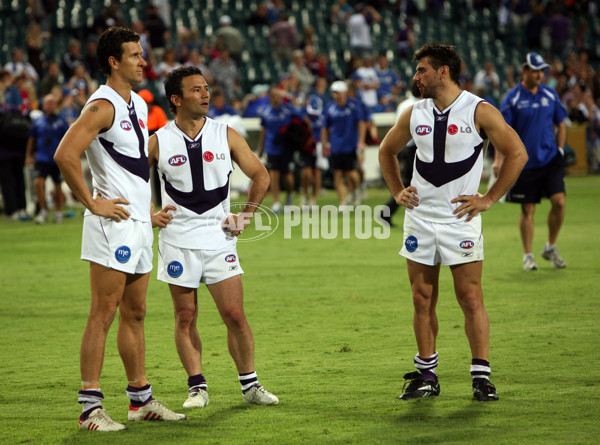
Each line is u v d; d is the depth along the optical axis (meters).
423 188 15.31
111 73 14.14
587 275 28.16
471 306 15.20
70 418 14.44
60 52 73.69
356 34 79.75
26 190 55.25
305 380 16.69
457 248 15.10
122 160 14.09
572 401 14.59
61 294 27.52
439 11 92.69
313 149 50.09
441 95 15.14
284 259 34.19
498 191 15.10
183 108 15.06
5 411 14.89
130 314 14.39
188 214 15.17
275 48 76.62
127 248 13.96
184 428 13.74
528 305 23.67
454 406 14.58
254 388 15.17
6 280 30.28
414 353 18.80
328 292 26.86
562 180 29.02
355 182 50.56
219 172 15.23
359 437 12.95
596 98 76.06
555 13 91.81
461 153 15.05
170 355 19.22
